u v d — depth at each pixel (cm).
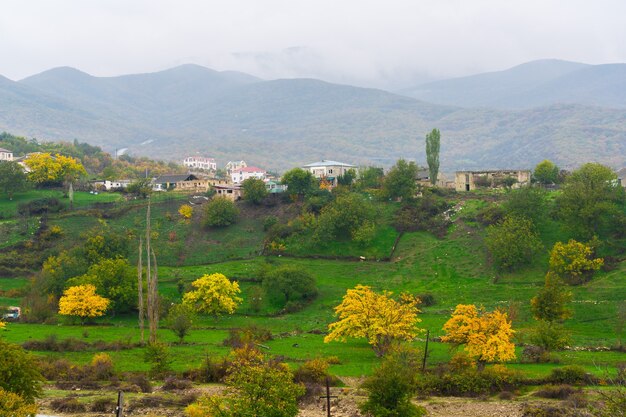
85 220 18725
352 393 8031
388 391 6819
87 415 7256
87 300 12656
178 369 9106
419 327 11662
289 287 14100
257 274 15138
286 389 6194
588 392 7856
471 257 15600
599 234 15500
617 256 14562
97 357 9106
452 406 7625
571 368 8369
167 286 14750
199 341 11056
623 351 9919
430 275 15075
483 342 8588
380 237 17350
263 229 18512
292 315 13475
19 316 13100
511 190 18675
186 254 17162
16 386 6538
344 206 17700
